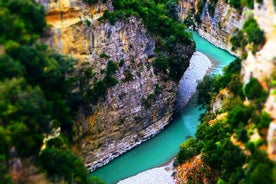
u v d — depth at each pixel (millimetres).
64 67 62094
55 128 59156
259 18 57656
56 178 53625
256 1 58125
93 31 72062
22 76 53156
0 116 48906
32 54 55500
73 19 68875
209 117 72250
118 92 77062
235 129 57656
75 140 69188
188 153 69562
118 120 77438
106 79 74938
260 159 49281
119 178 72812
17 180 49969
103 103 74562
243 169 52812
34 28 59719
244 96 58625
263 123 50438
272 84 51375
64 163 55406
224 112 66062
